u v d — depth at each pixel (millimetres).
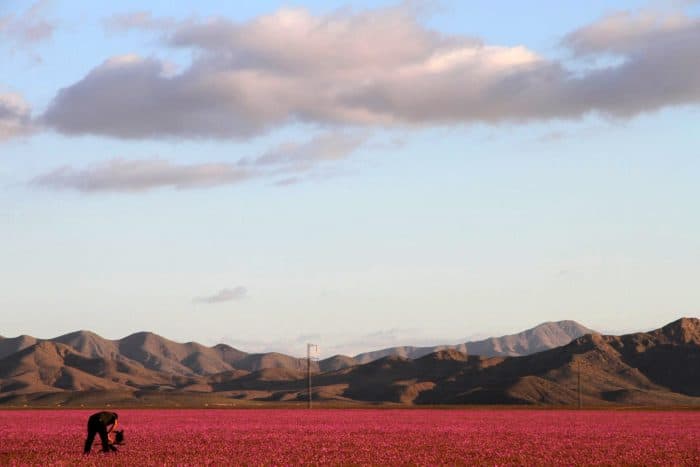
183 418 158625
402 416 175625
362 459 68000
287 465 62438
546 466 63375
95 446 78625
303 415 180500
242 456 69250
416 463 65000
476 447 81562
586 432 110875
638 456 72688
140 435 98938
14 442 85562
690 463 67000
